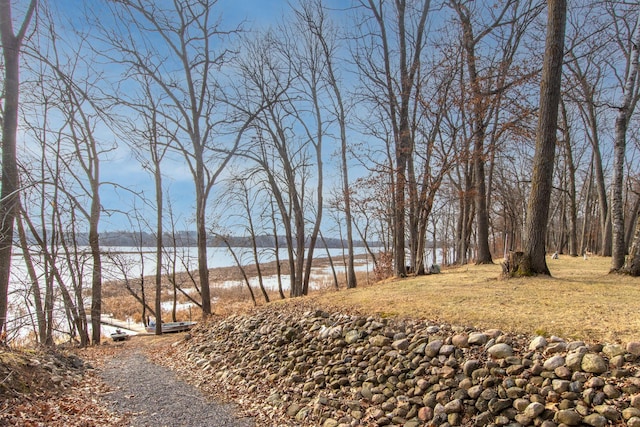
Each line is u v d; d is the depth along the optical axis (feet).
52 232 34.09
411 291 32.30
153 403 22.15
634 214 97.60
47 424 16.43
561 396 14.39
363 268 174.40
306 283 67.46
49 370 23.49
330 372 22.68
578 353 15.61
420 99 49.39
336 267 177.47
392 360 20.93
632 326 17.43
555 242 136.67
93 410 19.72
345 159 65.77
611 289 26.16
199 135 63.57
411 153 54.29
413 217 53.47
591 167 104.88
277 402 21.84
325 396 20.85
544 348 17.03
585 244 103.09
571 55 60.54
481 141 53.62
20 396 18.62
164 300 101.30
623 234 34.12
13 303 22.21
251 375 26.55
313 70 68.44
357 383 20.85
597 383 14.11
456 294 28.40
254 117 65.82
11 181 21.75
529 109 46.03
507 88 46.32
